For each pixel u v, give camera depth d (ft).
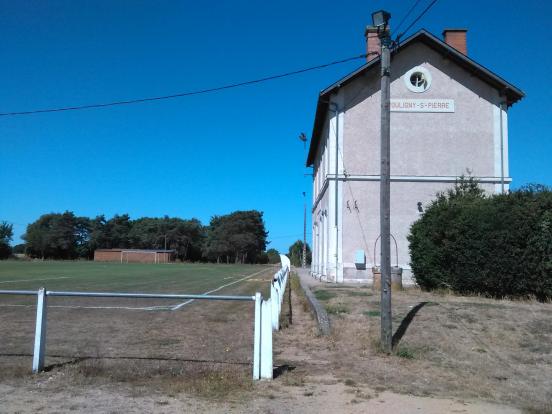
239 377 24.38
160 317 44.80
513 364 28.73
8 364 26.50
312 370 26.58
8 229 420.77
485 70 83.20
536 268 47.62
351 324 38.29
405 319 38.50
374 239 82.48
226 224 465.88
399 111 84.53
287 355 30.12
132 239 468.34
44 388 22.41
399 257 81.76
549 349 31.42
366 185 83.51
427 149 83.82
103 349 30.68
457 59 84.28
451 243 53.01
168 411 19.71
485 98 84.94
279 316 42.37
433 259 55.62
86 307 50.72
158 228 459.73
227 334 36.45
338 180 83.61
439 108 84.53
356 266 81.87
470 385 24.53
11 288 72.02
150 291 71.46
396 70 85.25
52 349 30.40
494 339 33.45
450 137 84.07
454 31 93.04
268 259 533.96
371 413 20.03
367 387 23.68
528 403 21.99
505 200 51.11
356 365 27.81
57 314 45.29
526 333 34.63
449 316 39.04
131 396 21.43
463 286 52.65
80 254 441.68
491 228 50.08
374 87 84.99
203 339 34.37
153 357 28.63
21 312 46.14
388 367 27.53
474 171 83.51
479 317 38.70
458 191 66.18
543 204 48.29
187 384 23.02
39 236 416.05
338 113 84.74
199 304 55.57
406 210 82.79
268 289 81.25
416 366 27.86
